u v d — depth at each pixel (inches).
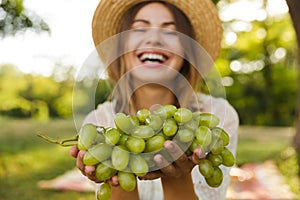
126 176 59.2
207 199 91.0
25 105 649.0
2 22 270.7
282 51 853.2
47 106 697.6
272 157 409.4
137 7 82.7
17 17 272.2
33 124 625.3
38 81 648.4
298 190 269.1
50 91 679.7
